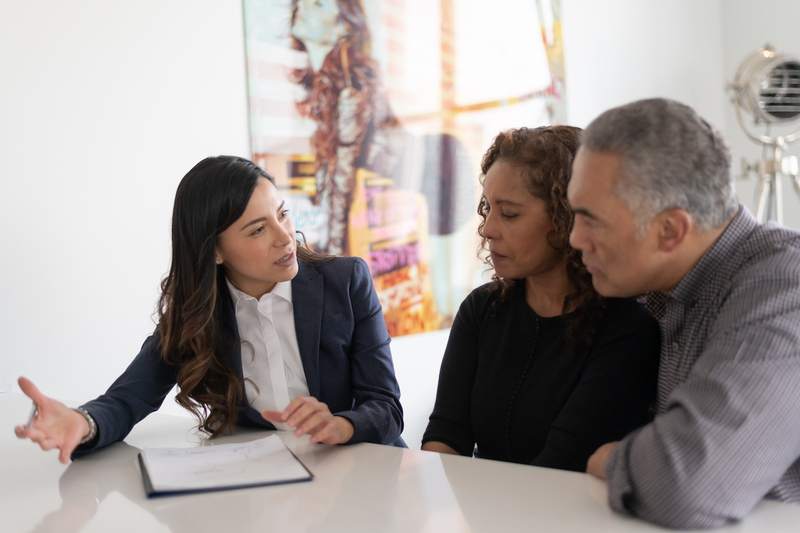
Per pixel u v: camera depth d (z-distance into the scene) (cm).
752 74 420
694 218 116
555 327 156
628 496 106
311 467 136
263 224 164
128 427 161
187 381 167
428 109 362
